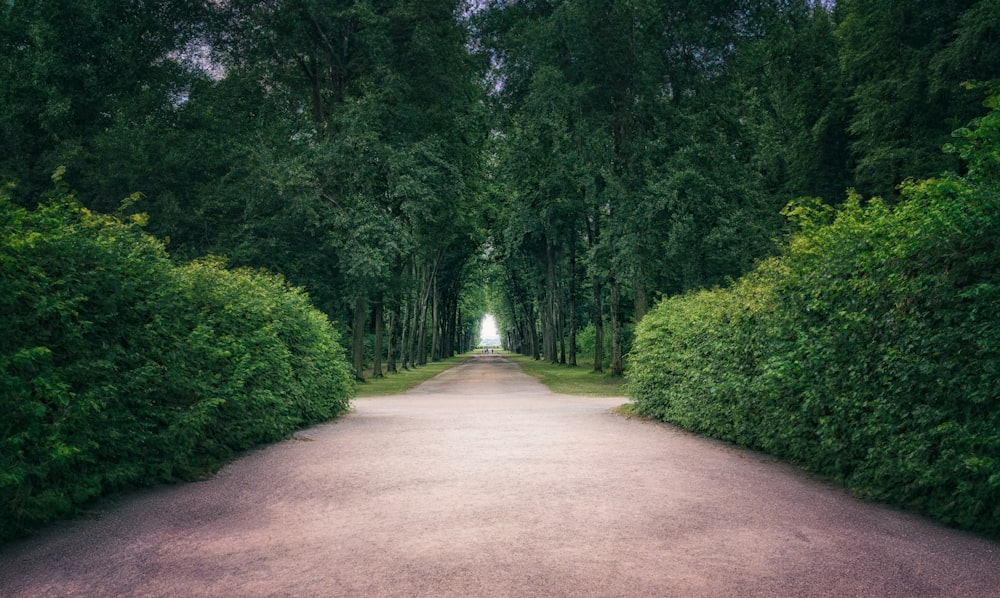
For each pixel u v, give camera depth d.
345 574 4.11
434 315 63.12
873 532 5.06
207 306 8.95
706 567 4.21
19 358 4.95
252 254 25.14
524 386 27.92
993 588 3.88
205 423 7.93
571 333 47.91
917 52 26.73
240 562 4.38
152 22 26.12
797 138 35.28
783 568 4.20
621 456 8.48
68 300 5.84
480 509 5.70
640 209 26.11
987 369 5.05
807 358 7.41
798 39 33.88
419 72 28.39
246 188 26.20
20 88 23.61
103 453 6.23
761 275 9.78
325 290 27.19
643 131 28.25
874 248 6.69
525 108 28.88
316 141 27.86
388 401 20.38
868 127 29.05
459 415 14.47
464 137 31.19
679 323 11.97
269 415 10.02
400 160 26.23
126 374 6.50
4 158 23.77
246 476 7.38
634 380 14.06
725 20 27.77
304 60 30.06
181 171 27.06
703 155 26.30
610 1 27.41
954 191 5.70
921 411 5.68
